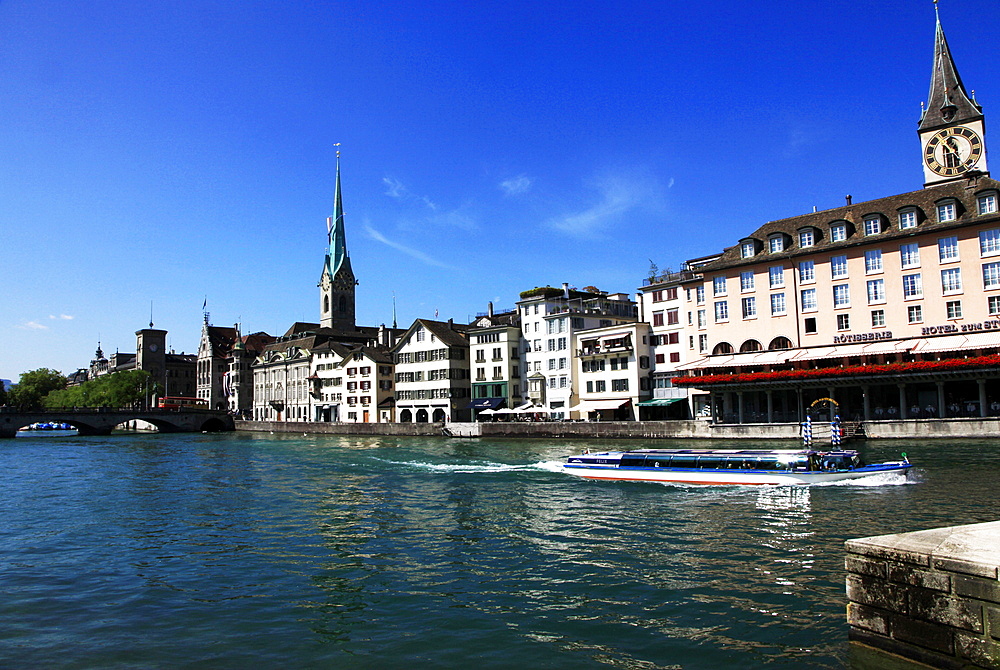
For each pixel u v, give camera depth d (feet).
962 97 204.74
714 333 230.68
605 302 305.12
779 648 44.57
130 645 48.08
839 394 207.00
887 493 101.60
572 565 66.85
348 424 331.77
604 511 96.48
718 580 59.98
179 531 87.66
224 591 60.59
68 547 79.00
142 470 167.84
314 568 67.87
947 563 32.55
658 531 81.56
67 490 129.59
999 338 171.32
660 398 256.52
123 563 71.15
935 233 188.96
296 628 50.98
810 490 108.37
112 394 509.76
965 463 127.75
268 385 493.36
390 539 80.69
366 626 51.13
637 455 131.44
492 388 320.29
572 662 44.01
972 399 184.65
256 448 249.96
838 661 41.70
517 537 80.33
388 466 164.04
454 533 83.46
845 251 205.05
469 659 44.83
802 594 55.11
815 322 209.67
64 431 463.01
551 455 181.88
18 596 59.77
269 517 96.89
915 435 165.48
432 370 351.46
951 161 204.03
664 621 50.55
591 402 273.13
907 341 188.24
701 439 196.44
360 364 391.86
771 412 204.85
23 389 627.05
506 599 56.75
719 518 88.63
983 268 181.47
